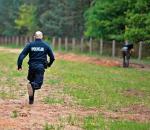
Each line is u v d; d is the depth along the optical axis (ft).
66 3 436.76
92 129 66.59
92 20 309.83
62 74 162.91
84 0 423.23
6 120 71.87
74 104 92.48
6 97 99.45
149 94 114.83
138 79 154.40
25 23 534.78
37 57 88.12
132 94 113.29
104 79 148.66
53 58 88.99
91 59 260.01
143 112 85.87
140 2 227.61
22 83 128.57
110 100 99.91
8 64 206.39
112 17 300.20
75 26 432.25
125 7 290.76
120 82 140.97
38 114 78.95
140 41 234.17
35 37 89.15
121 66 220.02
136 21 224.12
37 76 88.17
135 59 259.80
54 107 87.76
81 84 131.23
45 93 108.58
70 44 426.92
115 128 67.41
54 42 413.59
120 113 83.92
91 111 84.89
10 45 534.78
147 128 68.33
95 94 109.29
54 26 450.30
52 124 69.87
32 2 536.83
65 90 114.93
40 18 485.97
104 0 303.27
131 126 69.21
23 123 69.92
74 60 257.34
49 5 490.90
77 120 73.97
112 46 307.58
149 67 215.72
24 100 95.76
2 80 135.85
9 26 571.69
